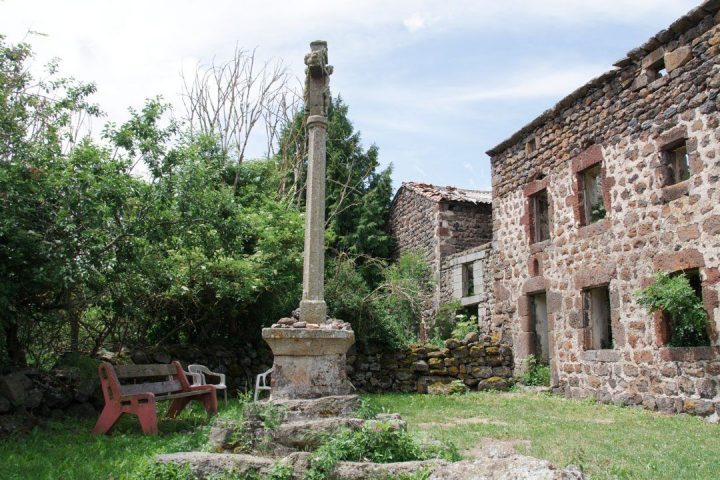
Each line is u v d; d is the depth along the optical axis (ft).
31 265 23.34
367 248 67.62
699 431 23.39
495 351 43.19
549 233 40.65
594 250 35.70
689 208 29.04
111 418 21.75
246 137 63.10
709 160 28.09
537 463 11.88
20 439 20.13
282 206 42.16
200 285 34.22
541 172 41.78
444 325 51.52
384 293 48.06
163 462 14.02
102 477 14.93
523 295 42.91
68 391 25.09
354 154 73.87
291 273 38.09
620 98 34.45
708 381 27.30
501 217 46.70
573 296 37.42
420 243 61.52
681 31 30.25
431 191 60.70
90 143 25.31
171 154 26.37
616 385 33.09
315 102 21.31
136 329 36.11
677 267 29.48
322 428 15.56
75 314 29.30
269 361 39.68
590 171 37.81
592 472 15.88
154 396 22.09
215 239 28.63
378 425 14.84
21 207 22.76
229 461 13.87
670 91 30.78
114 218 24.89
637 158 32.73
